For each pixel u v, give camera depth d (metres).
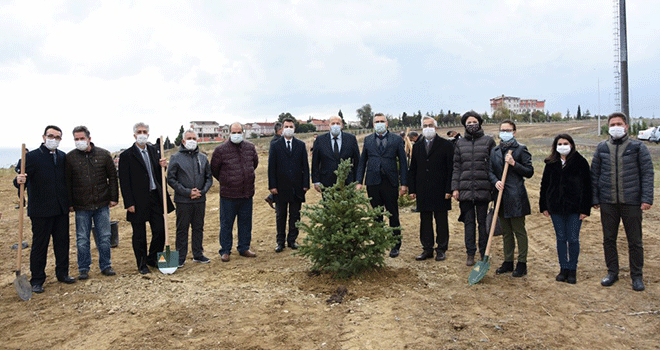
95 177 6.27
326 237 5.76
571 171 5.62
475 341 4.14
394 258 7.06
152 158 6.66
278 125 8.66
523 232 6.04
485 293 5.40
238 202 7.35
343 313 4.82
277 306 5.06
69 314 5.03
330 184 7.61
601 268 6.32
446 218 6.93
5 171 23.94
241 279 6.10
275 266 6.79
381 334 4.31
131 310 5.07
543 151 31.16
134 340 4.30
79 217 6.27
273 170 7.72
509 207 5.91
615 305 4.96
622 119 5.35
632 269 5.45
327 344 4.13
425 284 5.73
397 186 7.19
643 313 4.73
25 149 5.64
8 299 5.59
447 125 83.44
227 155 7.26
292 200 7.79
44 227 5.86
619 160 5.38
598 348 4.01
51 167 5.88
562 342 4.12
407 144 11.29
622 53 17.92
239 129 7.23
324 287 5.59
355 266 5.76
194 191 6.87
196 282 6.04
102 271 6.53
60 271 6.12
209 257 7.64
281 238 7.88
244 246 7.52
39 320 4.89
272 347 4.10
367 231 5.86
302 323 4.59
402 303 5.07
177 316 4.84
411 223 10.00
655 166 19.44
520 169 5.79
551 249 7.60
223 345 4.14
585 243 7.81
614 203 5.45
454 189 6.57
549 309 4.89
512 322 4.55
